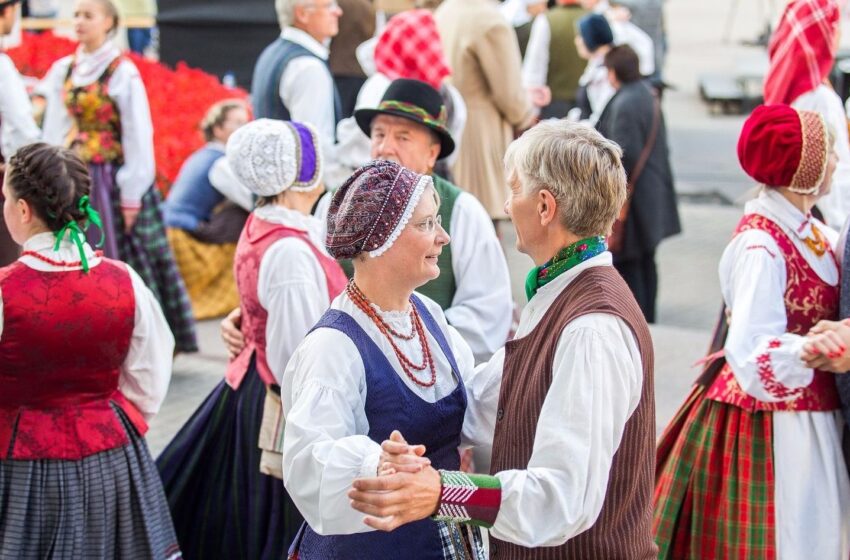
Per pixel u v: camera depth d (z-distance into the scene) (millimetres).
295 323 3129
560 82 8562
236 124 6480
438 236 2338
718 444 3223
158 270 5516
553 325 2217
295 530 3242
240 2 9250
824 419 3104
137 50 10141
